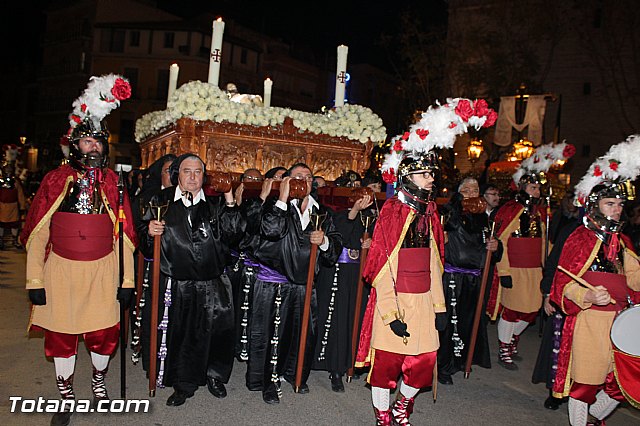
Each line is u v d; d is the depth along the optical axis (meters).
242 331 5.43
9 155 13.59
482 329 6.04
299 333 4.94
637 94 19.98
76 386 4.92
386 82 41.62
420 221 4.25
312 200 4.94
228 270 5.50
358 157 6.78
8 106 47.22
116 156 39.06
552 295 4.41
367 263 4.24
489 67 21.22
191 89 5.50
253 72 40.22
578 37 21.98
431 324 4.18
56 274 4.01
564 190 14.21
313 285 4.95
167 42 38.41
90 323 4.08
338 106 6.75
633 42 20.55
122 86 4.14
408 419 4.70
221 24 6.04
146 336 4.86
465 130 4.29
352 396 5.11
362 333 4.33
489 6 22.11
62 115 42.22
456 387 5.61
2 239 12.92
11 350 5.77
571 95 22.17
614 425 4.91
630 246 4.38
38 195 4.02
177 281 4.56
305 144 6.28
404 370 4.19
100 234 4.09
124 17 40.62
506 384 5.80
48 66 42.59
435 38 22.06
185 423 4.26
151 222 4.36
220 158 5.81
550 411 5.09
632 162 4.23
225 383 4.97
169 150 6.35
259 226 4.67
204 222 4.53
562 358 4.33
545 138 22.22
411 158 4.27
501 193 13.07
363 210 5.38
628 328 3.96
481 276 5.95
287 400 4.90
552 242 7.92
